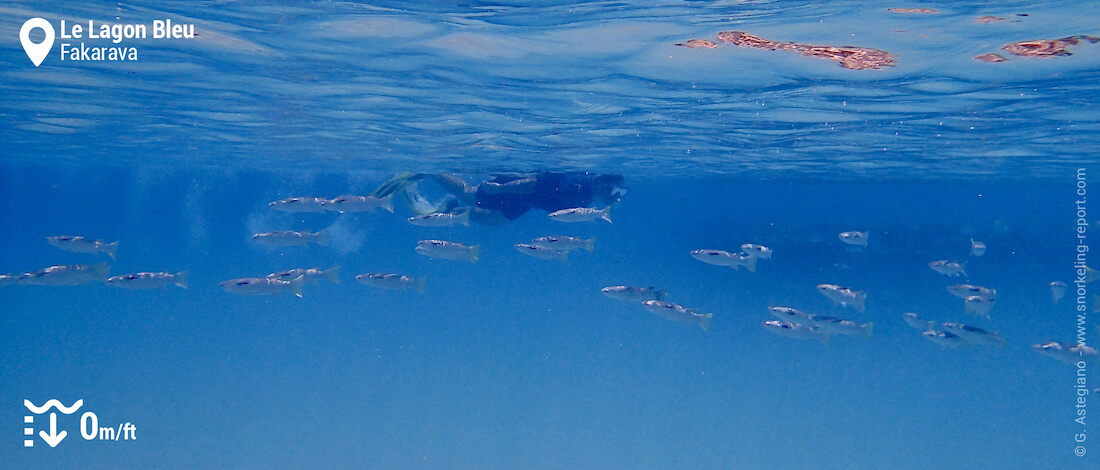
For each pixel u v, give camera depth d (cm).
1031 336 2247
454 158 2233
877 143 1712
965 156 2020
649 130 1509
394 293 3731
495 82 1022
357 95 1168
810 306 2814
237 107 1346
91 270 988
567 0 619
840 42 748
